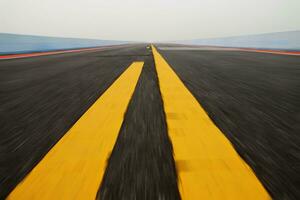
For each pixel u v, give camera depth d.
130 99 2.23
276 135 1.37
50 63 6.61
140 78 3.52
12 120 1.71
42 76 4.00
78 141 1.29
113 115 1.75
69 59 8.03
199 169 1.00
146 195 0.85
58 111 1.91
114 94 2.46
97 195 0.85
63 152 1.17
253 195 0.84
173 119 1.64
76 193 0.86
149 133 1.39
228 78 3.49
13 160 1.11
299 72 4.10
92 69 4.84
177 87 2.81
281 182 0.91
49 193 0.86
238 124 1.54
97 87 2.90
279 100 2.17
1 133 1.46
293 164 1.04
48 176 0.96
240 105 2.01
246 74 3.90
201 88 2.75
